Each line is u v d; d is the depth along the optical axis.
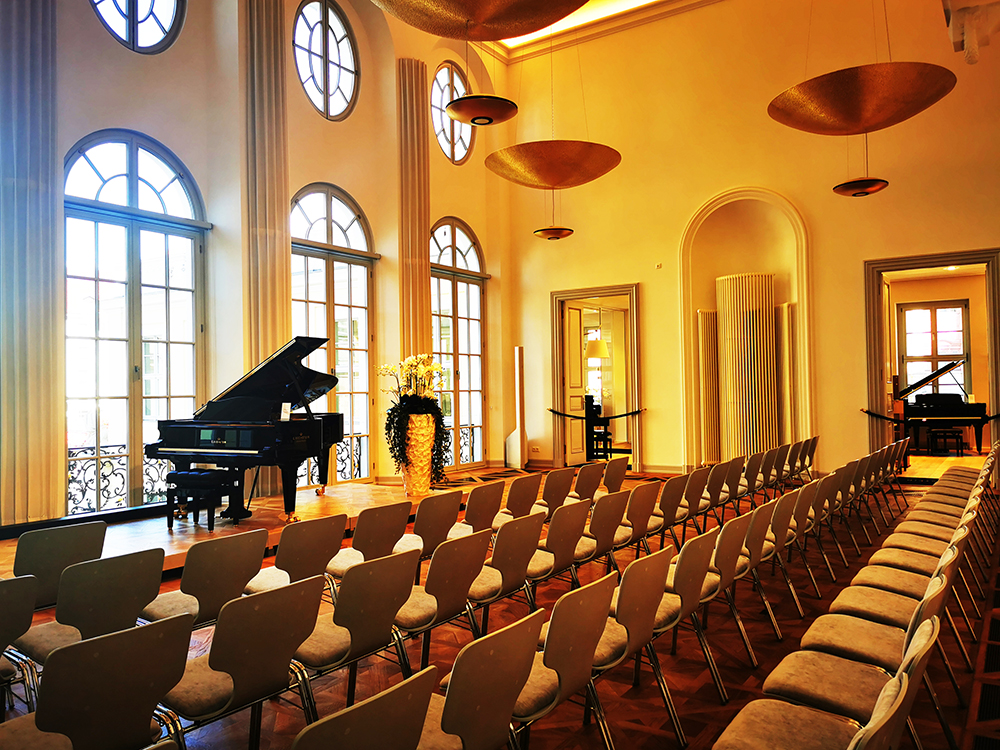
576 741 2.71
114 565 2.76
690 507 5.24
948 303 14.46
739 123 9.97
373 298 9.56
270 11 7.74
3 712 2.79
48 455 5.99
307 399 6.64
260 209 7.55
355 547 3.70
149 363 7.05
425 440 7.99
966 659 3.30
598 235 11.06
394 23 9.54
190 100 7.44
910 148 8.91
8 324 5.81
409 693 1.59
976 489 3.97
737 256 10.37
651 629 2.71
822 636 2.54
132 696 1.93
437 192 10.63
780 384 9.90
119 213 6.78
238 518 6.33
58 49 6.30
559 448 11.40
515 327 11.84
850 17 9.24
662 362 10.56
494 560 3.32
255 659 2.25
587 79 11.09
